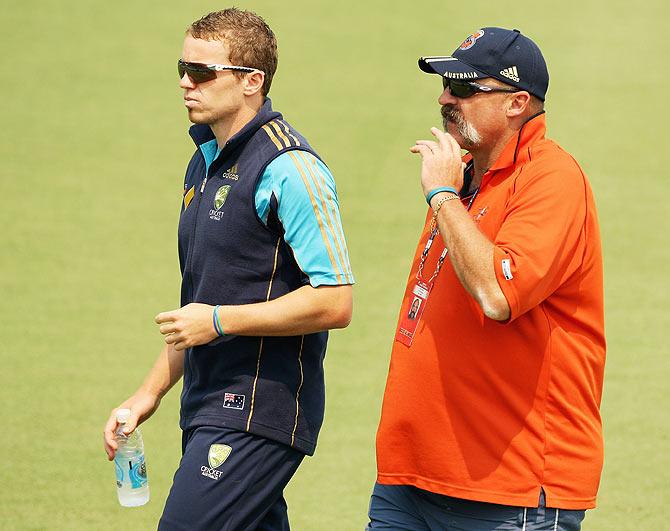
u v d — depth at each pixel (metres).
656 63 57.81
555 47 60.06
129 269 33.81
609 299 31.53
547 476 13.29
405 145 45.84
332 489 21.27
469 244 12.76
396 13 66.38
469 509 13.70
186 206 15.09
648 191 41.00
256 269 14.27
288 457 14.70
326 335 15.16
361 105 51.09
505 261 12.59
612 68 56.91
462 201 14.22
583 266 13.30
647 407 24.89
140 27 62.97
